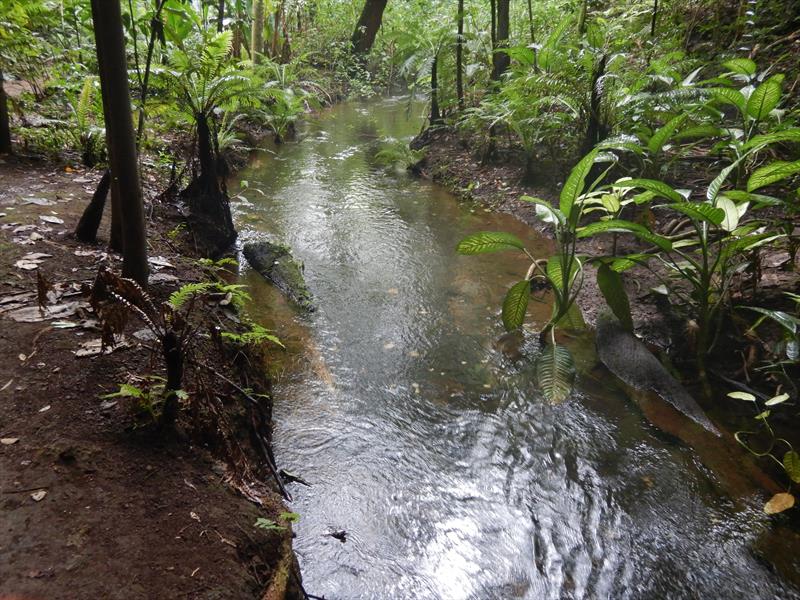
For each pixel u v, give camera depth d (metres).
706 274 3.10
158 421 1.96
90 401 2.04
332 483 2.46
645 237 3.11
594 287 4.21
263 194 6.26
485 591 2.05
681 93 4.10
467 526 2.32
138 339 2.44
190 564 1.56
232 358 2.62
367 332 3.67
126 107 2.34
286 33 11.91
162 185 4.99
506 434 2.85
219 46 4.27
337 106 12.59
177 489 1.79
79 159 5.06
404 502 2.41
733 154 4.34
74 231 3.42
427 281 4.38
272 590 1.64
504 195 6.16
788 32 5.77
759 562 2.20
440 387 3.18
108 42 2.23
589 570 2.16
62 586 1.40
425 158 7.67
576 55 6.00
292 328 3.62
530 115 5.90
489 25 9.74
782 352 2.93
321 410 2.93
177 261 3.46
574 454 2.73
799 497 2.46
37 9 5.93
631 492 2.52
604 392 3.16
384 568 2.09
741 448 2.75
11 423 1.88
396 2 15.98
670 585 2.11
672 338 3.49
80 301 2.63
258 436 2.42
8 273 2.81
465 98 8.40
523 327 3.77
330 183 6.82
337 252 4.84
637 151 4.07
